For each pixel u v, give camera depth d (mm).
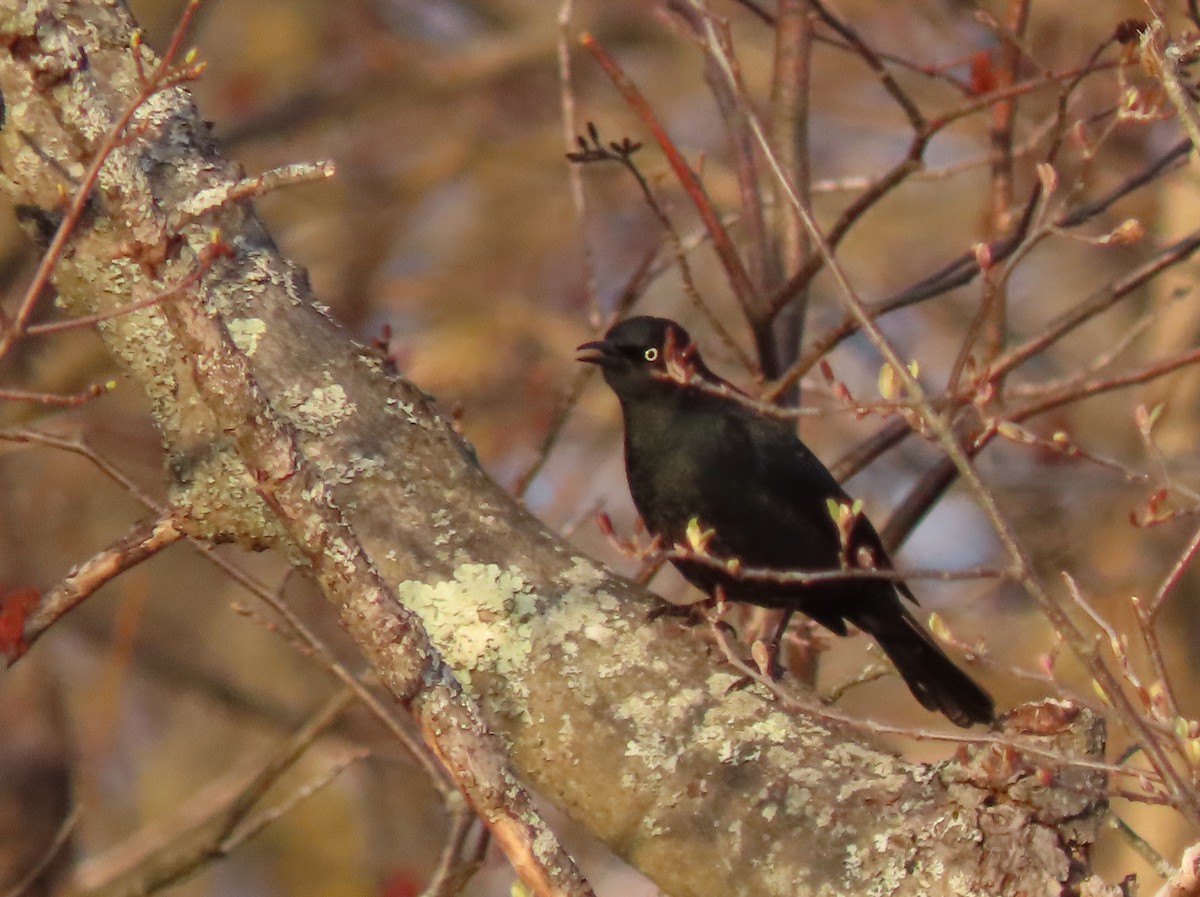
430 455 7363
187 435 7410
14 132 7434
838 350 17688
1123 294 9766
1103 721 6164
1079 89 11758
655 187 10602
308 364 7492
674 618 6922
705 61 11500
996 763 6008
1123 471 6531
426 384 17953
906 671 9820
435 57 21516
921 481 10578
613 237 21031
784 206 11211
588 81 21484
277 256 7848
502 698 6793
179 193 7664
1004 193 10469
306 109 20750
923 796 6203
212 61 22156
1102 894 5785
